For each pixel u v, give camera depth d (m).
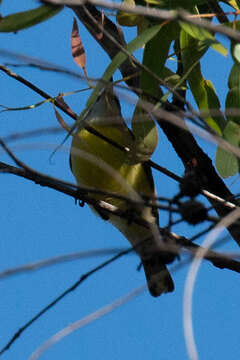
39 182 8.32
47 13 7.13
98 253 4.50
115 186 10.30
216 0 7.70
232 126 7.07
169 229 5.15
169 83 8.23
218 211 7.74
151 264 5.07
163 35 7.55
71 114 8.47
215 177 8.87
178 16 4.18
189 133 9.14
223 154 7.45
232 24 7.02
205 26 4.19
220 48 6.45
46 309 5.29
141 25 8.71
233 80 7.18
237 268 7.36
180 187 5.22
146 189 10.51
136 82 8.90
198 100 8.33
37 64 5.06
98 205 8.99
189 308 3.69
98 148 10.03
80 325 4.14
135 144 7.81
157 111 5.01
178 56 9.17
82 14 8.65
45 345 4.12
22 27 7.21
